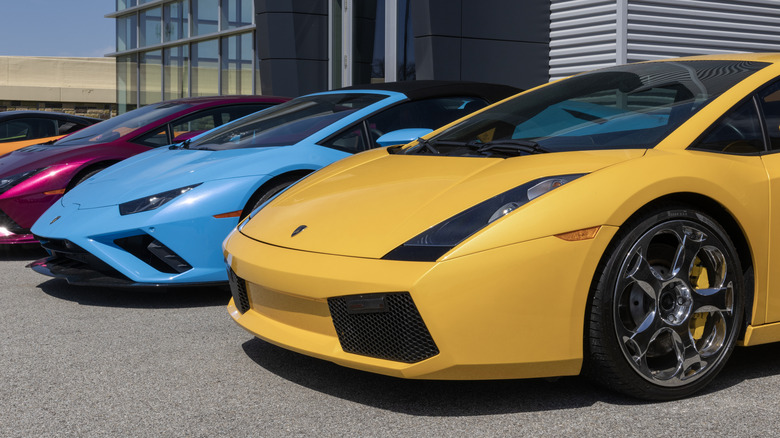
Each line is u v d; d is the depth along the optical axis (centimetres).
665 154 245
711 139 258
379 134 441
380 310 229
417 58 852
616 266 232
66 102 1922
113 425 232
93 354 306
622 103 292
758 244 255
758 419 229
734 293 252
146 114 610
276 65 1083
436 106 464
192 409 245
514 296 223
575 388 256
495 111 337
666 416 232
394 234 238
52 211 430
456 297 221
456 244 226
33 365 293
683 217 242
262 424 232
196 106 599
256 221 296
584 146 267
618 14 809
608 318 232
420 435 221
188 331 339
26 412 244
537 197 232
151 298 408
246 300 285
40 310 384
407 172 282
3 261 544
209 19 1409
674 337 243
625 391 240
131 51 1658
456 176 262
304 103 486
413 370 228
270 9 1073
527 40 877
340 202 272
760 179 255
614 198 230
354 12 1070
